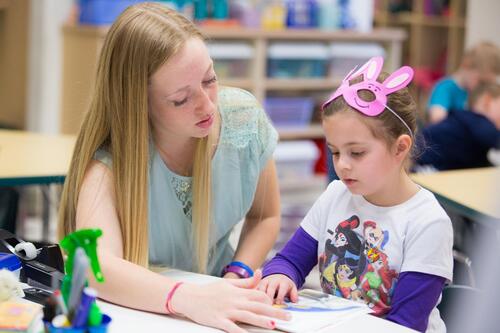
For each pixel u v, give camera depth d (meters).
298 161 5.75
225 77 5.42
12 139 3.43
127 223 1.70
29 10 4.96
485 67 4.63
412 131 1.64
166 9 1.71
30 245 1.61
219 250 2.03
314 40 5.79
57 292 1.30
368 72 1.64
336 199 1.76
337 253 1.72
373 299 1.65
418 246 1.59
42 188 3.67
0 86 5.05
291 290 1.63
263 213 2.10
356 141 1.58
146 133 1.68
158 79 1.63
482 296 1.13
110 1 4.78
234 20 5.49
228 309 1.43
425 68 7.24
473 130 3.96
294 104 5.82
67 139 3.46
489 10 5.96
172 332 1.39
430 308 1.57
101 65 1.71
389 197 1.66
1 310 1.36
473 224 2.62
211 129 1.80
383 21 7.34
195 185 1.85
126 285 1.51
